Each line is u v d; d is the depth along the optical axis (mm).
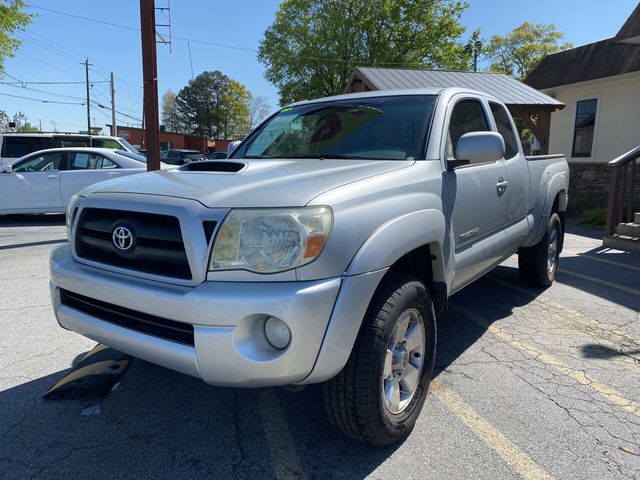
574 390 3271
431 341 2877
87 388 3191
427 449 2635
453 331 4324
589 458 2555
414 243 2611
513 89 13242
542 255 5266
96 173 10734
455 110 3703
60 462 2518
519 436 2748
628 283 5930
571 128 15391
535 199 4879
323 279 2156
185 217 2197
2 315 4680
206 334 2094
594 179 14031
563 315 4750
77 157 10883
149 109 9625
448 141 3422
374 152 3326
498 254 4031
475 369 3574
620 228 8500
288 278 2121
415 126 3387
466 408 3039
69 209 2941
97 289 2473
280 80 36750
